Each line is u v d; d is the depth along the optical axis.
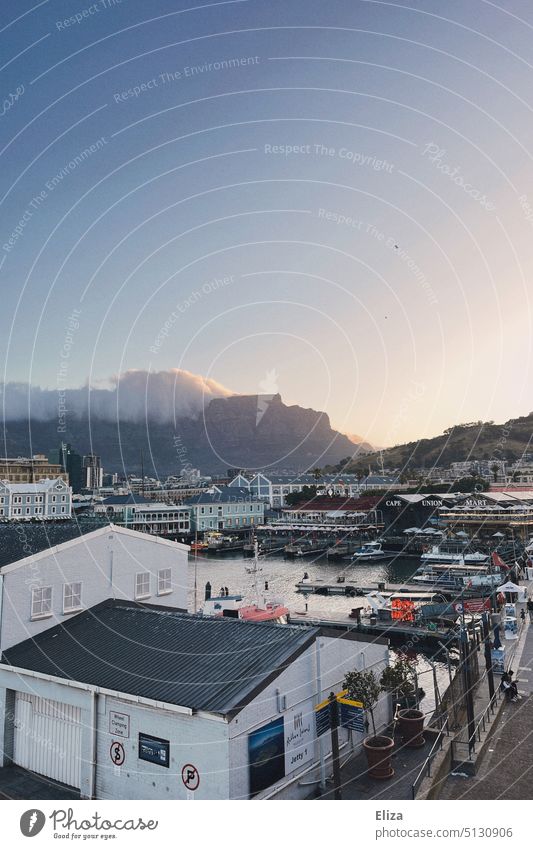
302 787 15.48
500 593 43.81
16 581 19.48
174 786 14.30
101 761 16.02
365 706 17.48
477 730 19.33
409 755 17.80
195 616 20.31
